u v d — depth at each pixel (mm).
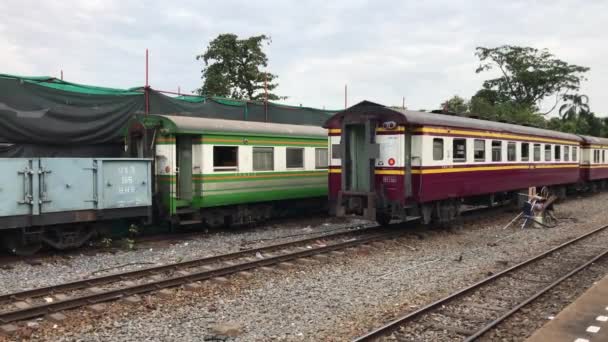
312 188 15844
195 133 12320
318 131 16250
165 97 14508
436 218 13688
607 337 5227
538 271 9156
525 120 40250
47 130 11867
